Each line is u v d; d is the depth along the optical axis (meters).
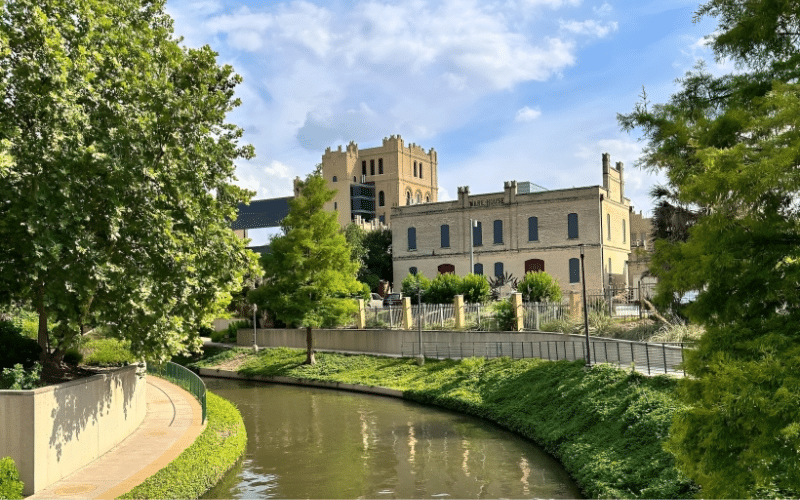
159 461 16.69
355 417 28.25
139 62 16.48
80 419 15.97
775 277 8.12
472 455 21.16
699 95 12.05
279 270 42.50
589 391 23.89
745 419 7.48
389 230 73.56
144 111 15.81
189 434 20.09
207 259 18.34
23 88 13.84
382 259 70.06
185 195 17.11
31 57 14.02
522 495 16.91
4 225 14.33
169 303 17.33
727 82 11.76
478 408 27.88
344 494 17.06
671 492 14.43
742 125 9.39
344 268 42.78
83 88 14.73
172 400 26.48
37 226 13.55
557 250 55.62
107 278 15.02
